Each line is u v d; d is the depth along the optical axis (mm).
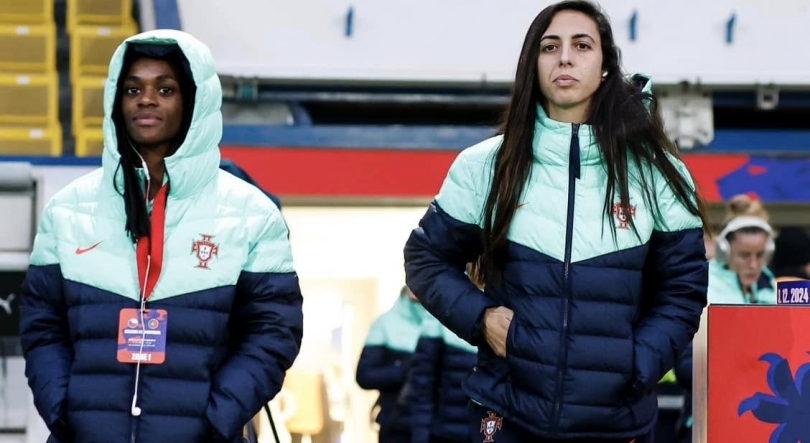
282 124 18609
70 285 8641
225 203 8812
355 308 18250
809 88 19547
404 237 18297
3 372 14547
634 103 8750
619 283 8477
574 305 8430
